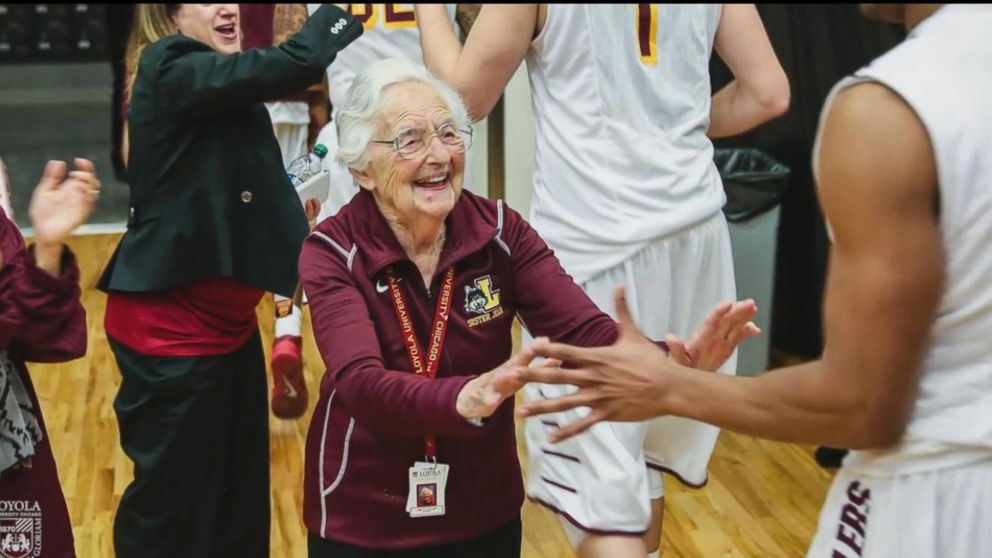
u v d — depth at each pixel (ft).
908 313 4.62
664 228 7.78
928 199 4.62
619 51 7.64
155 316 8.66
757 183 14.02
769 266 14.34
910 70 4.64
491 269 6.73
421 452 6.63
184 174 8.45
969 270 4.77
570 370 5.38
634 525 7.77
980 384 5.01
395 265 6.54
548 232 8.01
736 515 11.71
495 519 6.89
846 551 5.45
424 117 6.38
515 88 10.83
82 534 11.01
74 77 28.81
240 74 8.11
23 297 6.73
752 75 8.27
